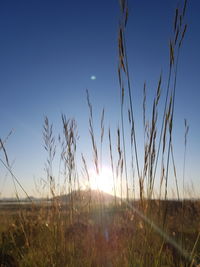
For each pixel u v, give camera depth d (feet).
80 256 8.67
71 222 9.89
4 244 11.16
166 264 7.30
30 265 9.10
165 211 6.21
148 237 6.24
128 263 7.02
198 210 15.78
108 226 8.15
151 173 6.34
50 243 9.31
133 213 7.34
